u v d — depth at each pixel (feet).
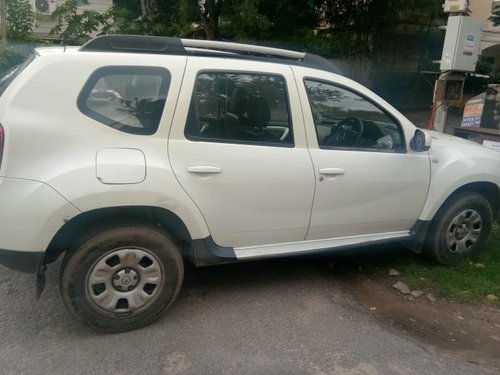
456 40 20.74
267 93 10.41
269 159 10.25
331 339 9.84
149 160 9.14
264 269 13.00
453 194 13.10
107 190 8.71
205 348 9.34
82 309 9.20
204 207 9.80
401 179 11.93
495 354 9.62
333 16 39.01
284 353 9.29
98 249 9.04
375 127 11.78
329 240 11.73
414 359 9.30
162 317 10.35
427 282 12.58
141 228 9.35
